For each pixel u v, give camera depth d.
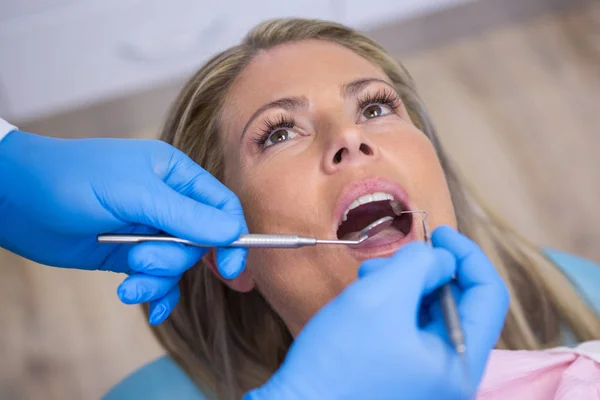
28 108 2.27
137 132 2.61
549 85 2.63
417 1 2.43
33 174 1.10
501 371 1.12
